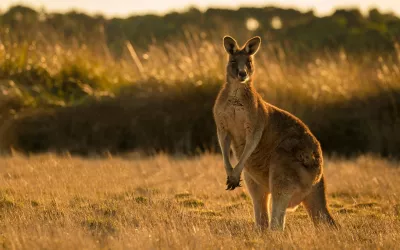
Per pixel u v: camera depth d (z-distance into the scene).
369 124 44.00
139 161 35.06
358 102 45.19
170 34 85.75
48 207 22.81
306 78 47.78
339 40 77.50
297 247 18.05
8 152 39.84
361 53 64.19
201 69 46.72
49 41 54.69
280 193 20.23
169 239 18.16
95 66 51.19
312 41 79.19
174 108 43.62
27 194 24.75
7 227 18.98
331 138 43.66
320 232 19.48
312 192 20.92
